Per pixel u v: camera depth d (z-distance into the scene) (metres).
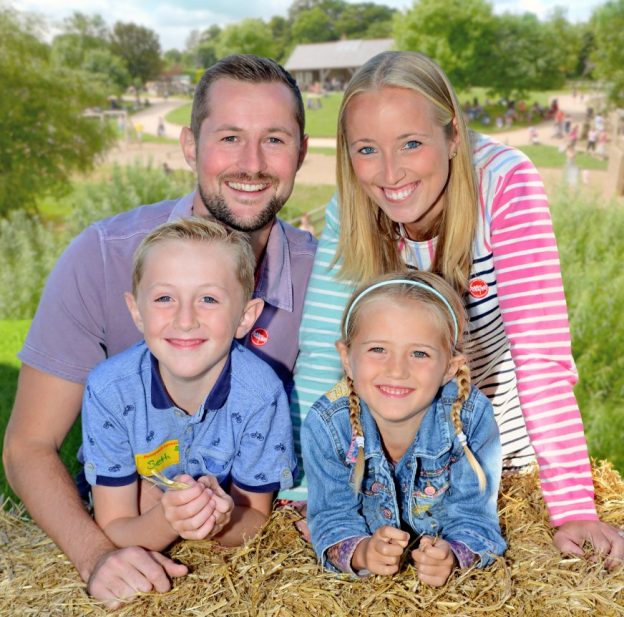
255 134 2.63
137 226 2.74
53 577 2.25
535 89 47.44
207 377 2.37
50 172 19.02
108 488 2.38
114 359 2.40
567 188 9.96
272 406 2.39
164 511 2.09
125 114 37.22
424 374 2.20
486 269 2.57
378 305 2.20
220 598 2.06
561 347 2.37
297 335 2.88
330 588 2.09
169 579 2.14
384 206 2.51
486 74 45.72
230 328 2.31
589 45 48.62
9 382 5.64
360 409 2.33
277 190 2.72
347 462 2.31
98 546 2.24
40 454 2.54
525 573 2.14
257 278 2.80
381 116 2.37
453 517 2.27
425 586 2.10
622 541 2.22
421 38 45.66
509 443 2.91
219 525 2.14
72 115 19.17
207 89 2.67
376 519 2.35
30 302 11.17
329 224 2.79
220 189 2.69
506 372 2.83
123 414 2.34
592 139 27.89
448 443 2.27
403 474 2.33
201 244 2.28
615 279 7.23
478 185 2.50
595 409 5.90
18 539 2.50
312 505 2.33
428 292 2.23
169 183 14.55
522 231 2.42
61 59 20.72
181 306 2.24
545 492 2.33
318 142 35.25
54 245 12.56
